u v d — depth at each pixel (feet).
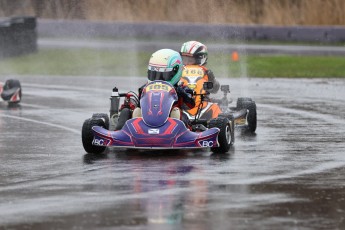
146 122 128.36
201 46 156.56
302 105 206.39
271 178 109.40
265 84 264.52
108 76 293.02
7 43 341.21
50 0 443.32
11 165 121.39
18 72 308.81
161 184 105.40
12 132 159.33
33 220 86.53
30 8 446.60
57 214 89.15
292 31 402.11
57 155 130.72
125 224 84.64
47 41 399.65
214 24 394.11
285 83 268.00
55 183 106.83
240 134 154.81
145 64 327.67
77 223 85.30
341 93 237.45
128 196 98.07
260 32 403.75
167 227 83.30
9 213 89.66
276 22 430.61
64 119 180.24
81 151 134.92
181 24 394.73
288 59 343.05
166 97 131.64
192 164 120.67
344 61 337.93
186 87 138.31
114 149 136.05
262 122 172.86
